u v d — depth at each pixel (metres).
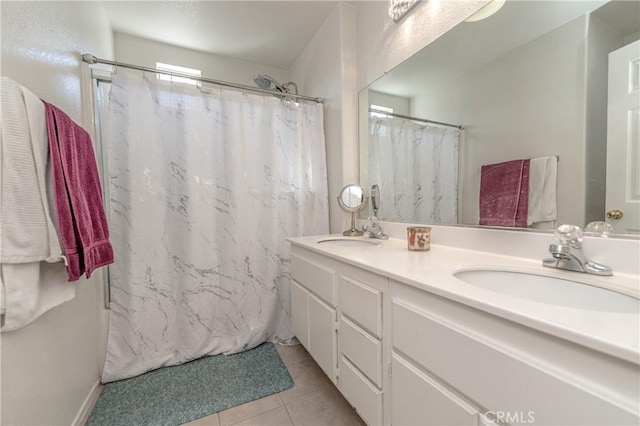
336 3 1.78
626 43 0.71
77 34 1.36
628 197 0.71
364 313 0.97
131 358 1.55
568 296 0.73
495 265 0.88
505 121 1.01
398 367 0.82
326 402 1.33
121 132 1.55
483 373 0.57
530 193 0.93
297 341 1.92
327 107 1.98
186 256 1.69
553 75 0.86
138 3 1.71
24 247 0.78
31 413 0.88
